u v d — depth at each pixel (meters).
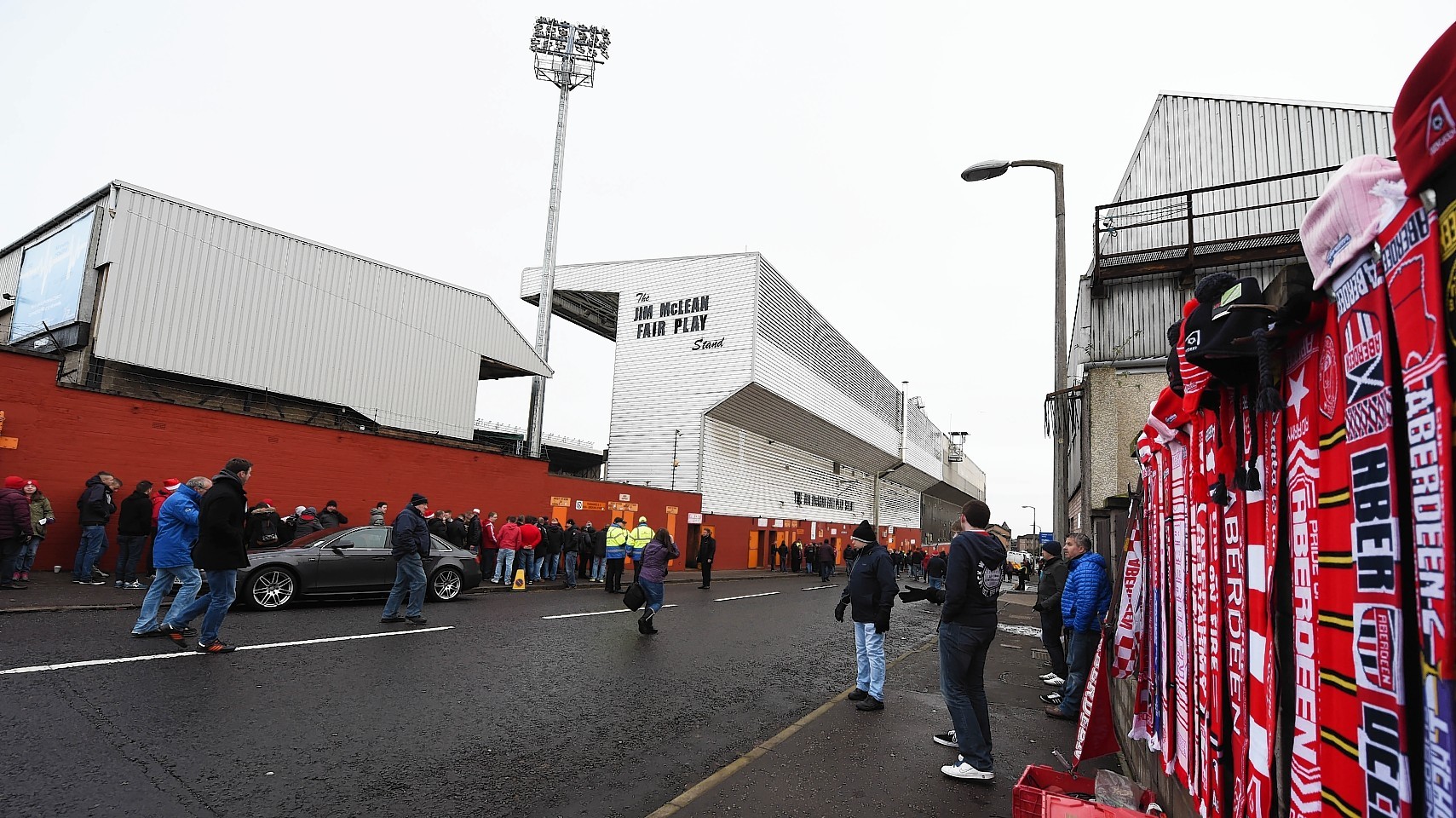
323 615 9.45
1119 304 8.91
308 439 15.55
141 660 6.20
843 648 10.02
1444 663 1.16
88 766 3.96
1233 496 2.44
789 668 8.21
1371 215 1.40
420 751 4.65
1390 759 1.36
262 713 5.09
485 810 3.86
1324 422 1.69
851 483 46.91
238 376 17.12
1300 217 8.74
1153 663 3.87
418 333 21.64
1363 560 1.47
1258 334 1.78
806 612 14.41
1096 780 3.72
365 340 20.14
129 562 10.53
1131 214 9.59
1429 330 1.20
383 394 20.42
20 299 17.41
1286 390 1.95
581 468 38.06
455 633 8.70
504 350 24.52
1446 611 1.15
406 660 7.00
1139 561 4.37
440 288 22.47
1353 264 1.50
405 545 9.09
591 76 29.20
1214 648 2.63
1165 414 3.23
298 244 18.77
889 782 4.44
